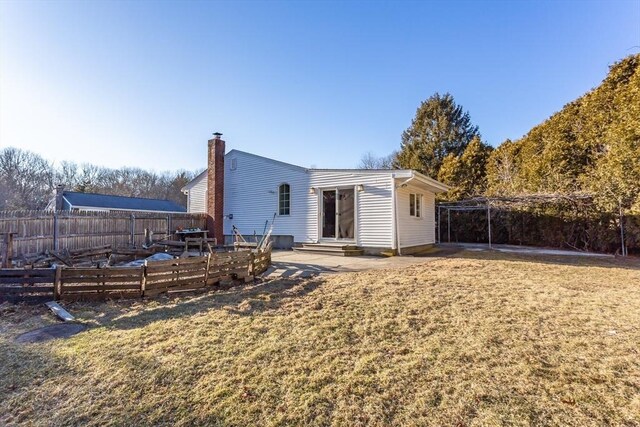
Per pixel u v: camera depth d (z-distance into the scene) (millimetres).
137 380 2881
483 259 9891
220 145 15430
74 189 35500
